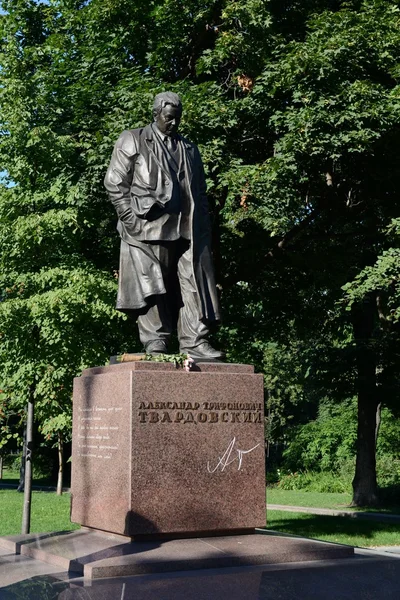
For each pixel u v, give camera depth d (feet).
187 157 29.12
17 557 24.68
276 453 138.51
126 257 28.58
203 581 20.35
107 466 26.03
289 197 50.06
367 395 74.43
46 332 38.81
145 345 28.37
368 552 25.82
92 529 27.12
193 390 26.11
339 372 73.41
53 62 53.78
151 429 25.23
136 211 27.99
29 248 41.39
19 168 42.14
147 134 28.86
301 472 119.44
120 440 25.48
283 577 21.08
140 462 24.90
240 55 51.34
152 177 28.07
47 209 44.14
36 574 21.75
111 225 52.26
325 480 110.22
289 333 70.95
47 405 42.09
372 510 73.10
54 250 42.91
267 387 136.98
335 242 63.41
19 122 42.04
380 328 80.43
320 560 23.85
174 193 28.14
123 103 50.16
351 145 48.98
